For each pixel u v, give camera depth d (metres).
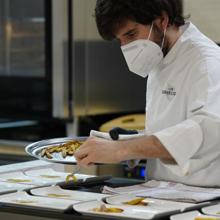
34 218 2.41
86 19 4.69
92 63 4.77
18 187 2.82
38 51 4.78
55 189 2.75
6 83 5.04
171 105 2.87
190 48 2.84
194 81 2.75
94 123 4.83
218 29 4.45
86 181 2.95
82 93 4.74
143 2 2.70
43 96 4.80
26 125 5.02
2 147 4.99
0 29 5.03
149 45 2.78
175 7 2.79
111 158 2.60
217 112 2.62
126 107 5.05
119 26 2.73
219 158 2.83
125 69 5.02
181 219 2.25
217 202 2.51
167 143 2.57
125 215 2.26
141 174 4.36
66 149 3.04
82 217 2.30
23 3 4.84
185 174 2.61
